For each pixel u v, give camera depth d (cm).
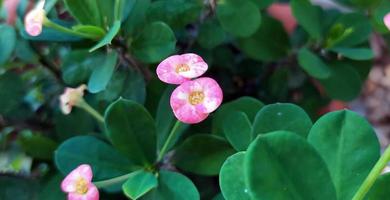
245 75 30
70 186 18
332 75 26
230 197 17
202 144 21
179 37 26
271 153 16
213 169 21
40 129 27
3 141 26
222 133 21
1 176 25
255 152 16
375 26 25
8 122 26
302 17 24
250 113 21
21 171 26
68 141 21
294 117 19
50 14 23
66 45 25
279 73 28
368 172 17
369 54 24
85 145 21
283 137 16
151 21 23
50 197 23
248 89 30
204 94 17
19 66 26
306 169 16
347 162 17
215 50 28
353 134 17
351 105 41
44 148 24
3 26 23
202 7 23
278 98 28
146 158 21
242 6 24
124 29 22
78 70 23
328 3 35
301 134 19
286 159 16
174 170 22
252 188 16
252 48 26
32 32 20
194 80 18
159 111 22
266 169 16
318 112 29
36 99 27
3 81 24
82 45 23
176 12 23
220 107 21
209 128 24
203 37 25
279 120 19
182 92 17
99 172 21
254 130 19
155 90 23
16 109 26
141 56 22
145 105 24
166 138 21
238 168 17
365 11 26
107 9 21
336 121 17
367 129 17
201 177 24
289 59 27
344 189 17
